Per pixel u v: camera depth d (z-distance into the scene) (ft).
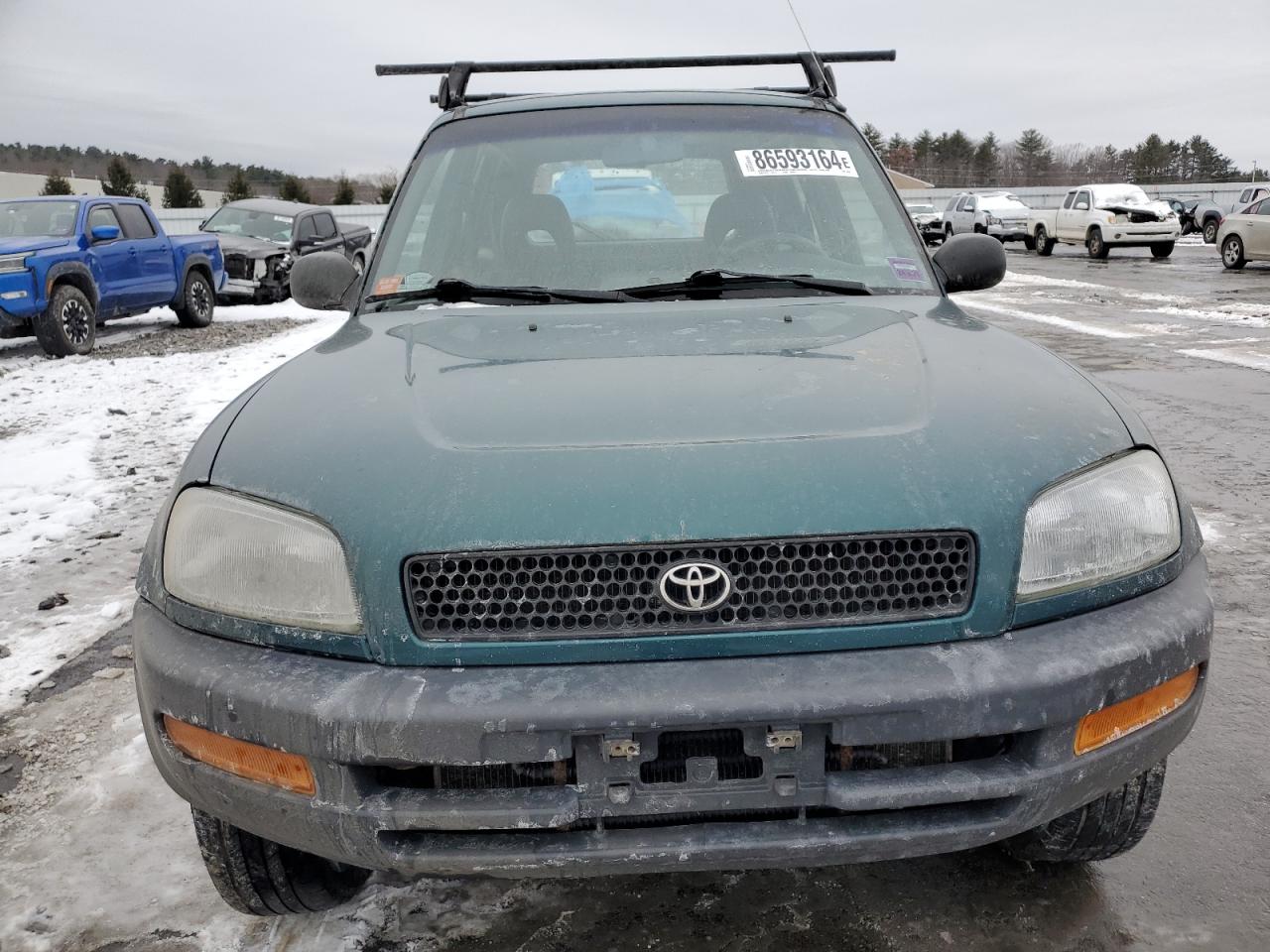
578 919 6.88
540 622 5.15
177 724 5.64
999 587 5.25
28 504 17.85
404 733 4.99
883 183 9.54
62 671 11.25
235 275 53.31
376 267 9.12
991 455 5.50
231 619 5.52
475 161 9.51
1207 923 6.73
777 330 7.28
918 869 7.32
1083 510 5.50
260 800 5.41
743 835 5.17
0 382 30.78
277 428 6.08
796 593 5.17
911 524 5.18
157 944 6.82
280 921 6.98
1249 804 8.13
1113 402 6.32
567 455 5.43
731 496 5.19
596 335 7.27
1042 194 145.07
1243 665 10.56
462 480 5.35
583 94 10.19
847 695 4.96
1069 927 6.70
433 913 6.98
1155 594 5.64
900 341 6.99
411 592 5.18
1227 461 18.39
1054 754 5.25
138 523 16.67
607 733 5.01
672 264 8.67
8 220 38.32
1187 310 42.32
